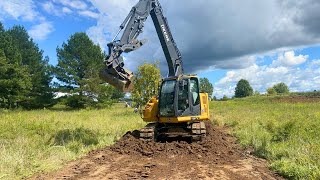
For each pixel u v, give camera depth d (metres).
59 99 49.97
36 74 49.12
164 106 13.76
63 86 51.06
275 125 15.59
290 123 13.36
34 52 56.34
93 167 9.59
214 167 9.52
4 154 9.69
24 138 12.89
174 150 11.63
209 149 11.83
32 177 8.54
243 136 14.12
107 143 13.25
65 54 50.84
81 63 50.88
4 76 42.28
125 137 13.41
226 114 26.59
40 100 47.56
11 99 42.78
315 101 41.75
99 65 50.06
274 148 10.97
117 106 51.44
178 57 15.03
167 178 8.38
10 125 16.06
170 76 14.78
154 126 13.56
